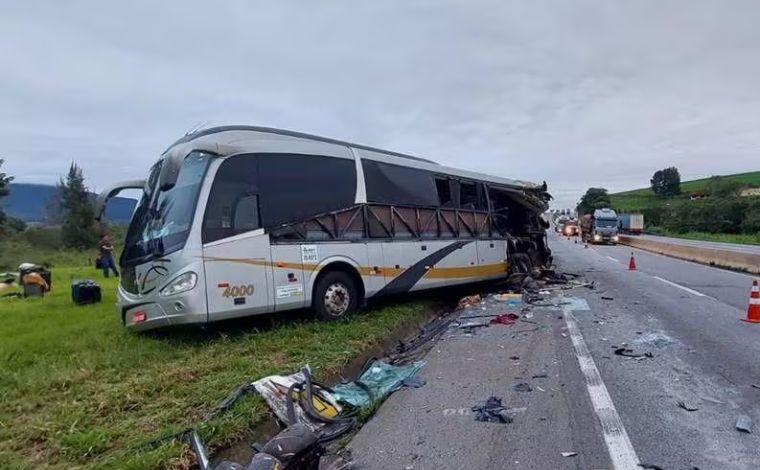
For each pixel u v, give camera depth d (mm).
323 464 3783
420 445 4016
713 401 4836
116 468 3457
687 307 10078
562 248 34844
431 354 6777
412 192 9969
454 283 10961
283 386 4852
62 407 4598
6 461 3652
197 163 6953
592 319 8945
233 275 6719
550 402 4852
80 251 35031
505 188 13633
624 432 4137
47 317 9195
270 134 7945
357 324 7719
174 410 4473
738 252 18578
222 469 2994
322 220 7945
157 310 6559
